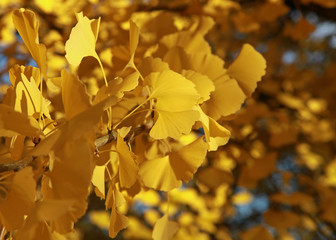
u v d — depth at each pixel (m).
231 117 0.96
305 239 3.63
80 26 0.90
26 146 0.88
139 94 0.95
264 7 1.88
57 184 0.80
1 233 0.85
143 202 2.52
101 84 1.08
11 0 1.59
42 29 1.54
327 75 3.78
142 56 1.07
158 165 0.92
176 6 1.59
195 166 0.92
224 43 2.98
